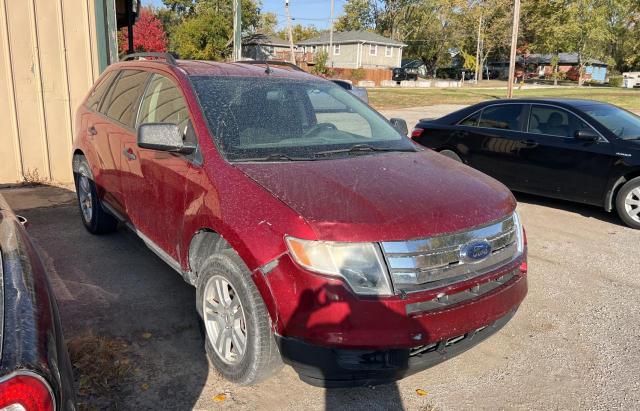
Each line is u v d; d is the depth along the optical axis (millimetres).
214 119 3598
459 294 2838
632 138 6867
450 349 2857
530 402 3164
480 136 8055
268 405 3012
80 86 7719
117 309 4039
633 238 6371
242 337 3029
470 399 3172
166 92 4078
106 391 3055
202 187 3291
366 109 4520
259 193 2947
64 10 7449
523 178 7648
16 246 2123
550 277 5105
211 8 51906
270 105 3920
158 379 3197
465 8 68312
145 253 5191
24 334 1629
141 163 4059
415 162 3609
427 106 27484
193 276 3570
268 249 2750
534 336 3957
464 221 2893
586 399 3207
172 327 3807
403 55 77438
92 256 5070
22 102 7414
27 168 7613
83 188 5609
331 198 2859
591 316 4297
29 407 1486
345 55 66125
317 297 2598
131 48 12398
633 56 70562
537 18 64500
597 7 64938
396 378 2730
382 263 2639
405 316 2629
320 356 2619
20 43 7266
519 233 3344
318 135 3879
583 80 68438
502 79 84812
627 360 3648
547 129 7434
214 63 4492
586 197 7090
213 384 3174
